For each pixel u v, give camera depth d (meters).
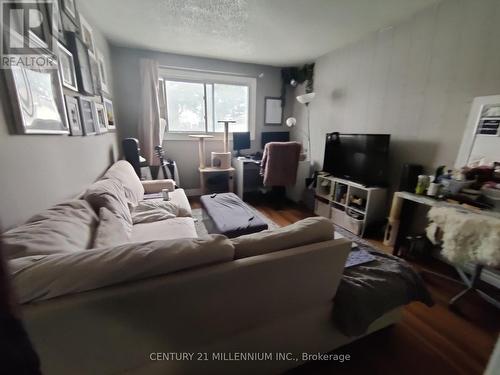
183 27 2.56
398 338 1.38
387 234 2.47
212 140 4.08
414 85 2.31
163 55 3.45
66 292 0.67
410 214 2.35
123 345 0.77
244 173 4.19
